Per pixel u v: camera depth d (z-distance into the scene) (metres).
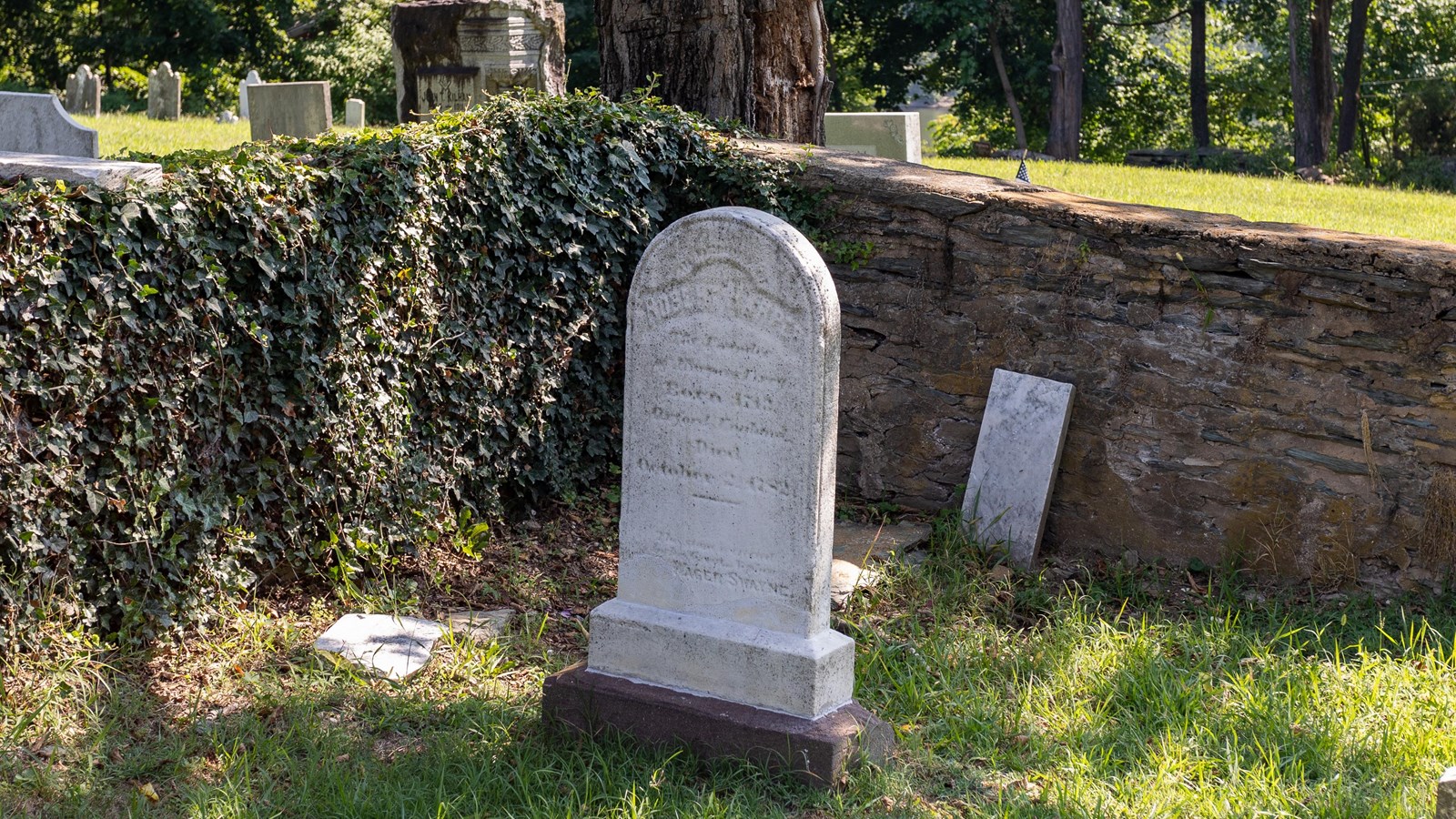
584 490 7.44
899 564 6.45
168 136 17.89
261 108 15.05
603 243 7.16
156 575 4.95
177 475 5.00
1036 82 39.06
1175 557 6.62
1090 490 6.83
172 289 4.86
